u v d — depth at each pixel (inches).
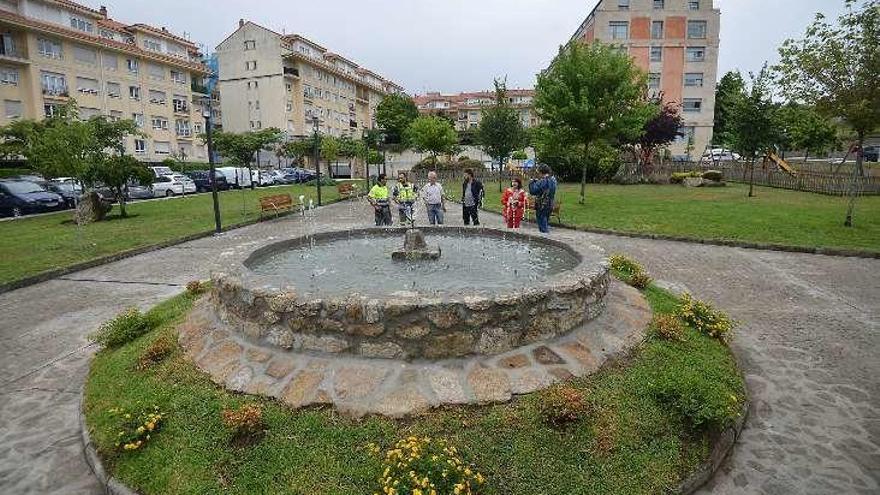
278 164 1958.7
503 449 131.2
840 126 605.9
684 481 131.7
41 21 1266.0
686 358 184.5
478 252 283.6
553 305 174.1
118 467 138.9
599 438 135.9
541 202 445.7
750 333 240.1
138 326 223.0
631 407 149.6
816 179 925.8
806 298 293.6
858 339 231.3
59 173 609.6
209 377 167.8
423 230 338.3
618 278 275.1
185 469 131.6
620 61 700.7
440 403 144.3
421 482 110.7
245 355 172.2
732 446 152.3
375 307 156.9
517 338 166.6
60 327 265.1
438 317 156.6
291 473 126.2
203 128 1857.8
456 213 738.8
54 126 631.2
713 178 1121.4
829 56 491.5
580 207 717.3
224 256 237.5
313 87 2160.4
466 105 2994.6
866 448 151.0
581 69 706.2
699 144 1897.1
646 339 194.5
